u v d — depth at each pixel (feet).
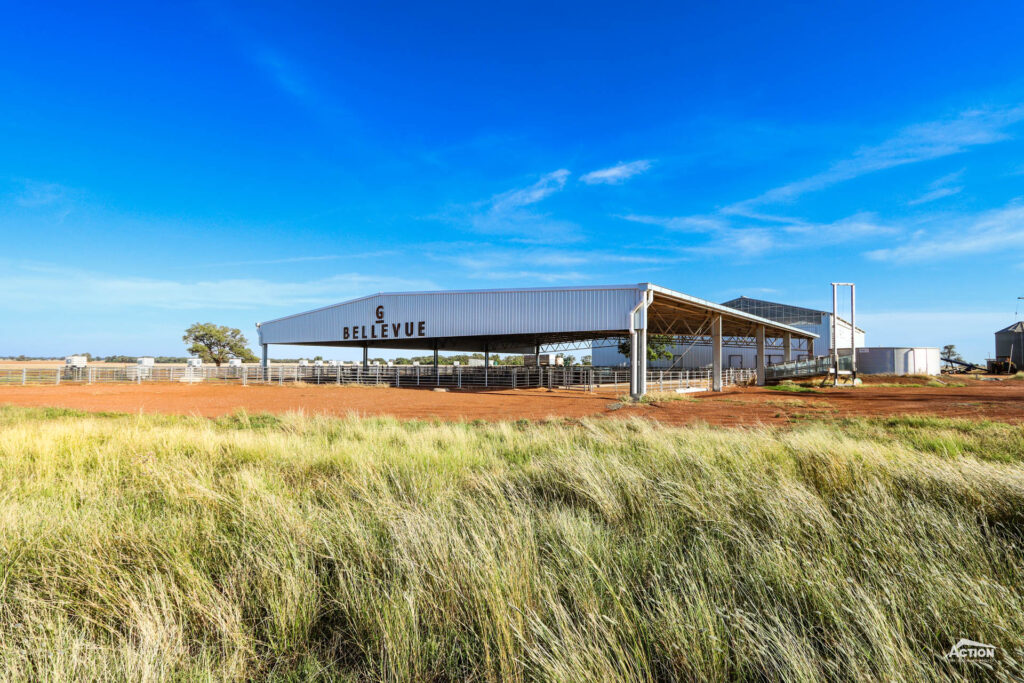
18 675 6.81
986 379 158.61
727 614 7.62
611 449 24.47
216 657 7.48
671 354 184.24
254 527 12.14
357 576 9.39
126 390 110.11
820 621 7.57
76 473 19.03
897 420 42.42
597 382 142.61
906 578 8.74
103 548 10.89
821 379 139.95
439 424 44.42
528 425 42.65
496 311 103.50
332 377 153.69
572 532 11.12
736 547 10.73
